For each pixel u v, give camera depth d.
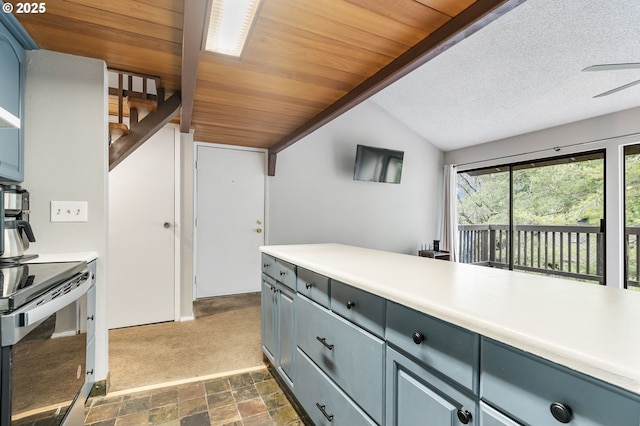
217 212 3.93
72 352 1.31
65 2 1.34
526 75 3.34
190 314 3.17
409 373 0.91
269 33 1.55
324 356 1.36
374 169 4.79
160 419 1.62
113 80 2.90
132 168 2.97
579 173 3.99
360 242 4.89
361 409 1.11
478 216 5.34
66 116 1.79
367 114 4.95
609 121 3.65
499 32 2.88
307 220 4.47
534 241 4.50
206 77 2.03
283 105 2.55
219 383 1.97
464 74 3.61
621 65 1.99
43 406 1.05
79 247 1.80
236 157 4.02
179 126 3.11
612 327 0.63
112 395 1.82
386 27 1.51
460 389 0.75
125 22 1.49
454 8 1.37
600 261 3.78
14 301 0.90
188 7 1.19
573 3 2.40
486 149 5.07
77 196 1.80
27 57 1.72
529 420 0.60
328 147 4.62
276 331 1.92
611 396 0.49
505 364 0.65
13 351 0.88
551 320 0.67
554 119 3.99
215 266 3.92
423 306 0.83
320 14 1.41
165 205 3.08
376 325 1.05
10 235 1.49
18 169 1.62
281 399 1.81
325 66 1.90
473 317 0.70
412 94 4.37
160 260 3.06
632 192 3.52
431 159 5.64
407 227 5.36
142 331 2.83
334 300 1.30
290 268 1.73
